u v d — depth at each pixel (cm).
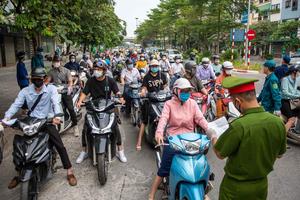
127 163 572
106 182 494
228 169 279
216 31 3406
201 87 677
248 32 2570
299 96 651
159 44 8362
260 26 4450
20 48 3222
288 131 676
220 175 524
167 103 429
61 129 673
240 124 263
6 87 1483
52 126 462
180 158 353
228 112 677
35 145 405
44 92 447
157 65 655
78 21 1143
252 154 262
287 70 696
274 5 4809
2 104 1049
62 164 518
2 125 414
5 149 638
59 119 438
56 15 840
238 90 268
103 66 550
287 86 658
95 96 564
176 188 353
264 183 276
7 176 523
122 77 888
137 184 489
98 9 1328
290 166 569
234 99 275
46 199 444
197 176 335
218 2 2988
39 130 417
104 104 519
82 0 906
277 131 266
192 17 3572
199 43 4353
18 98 442
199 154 353
